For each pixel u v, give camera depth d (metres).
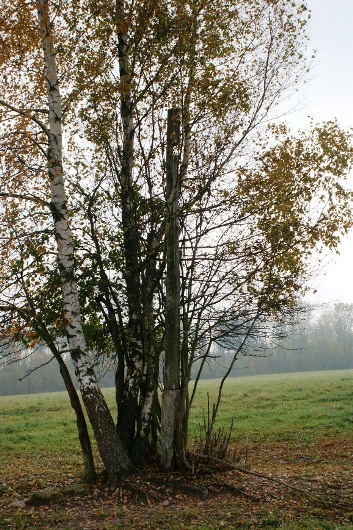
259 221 11.12
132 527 7.99
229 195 11.12
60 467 13.31
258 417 21.03
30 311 9.45
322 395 28.19
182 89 10.79
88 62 11.40
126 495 9.47
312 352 89.88
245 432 17.75
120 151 11.76
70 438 18.52
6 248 9.07
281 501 9.07
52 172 10.25
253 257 11.10
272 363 89.31
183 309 11.13
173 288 10.81
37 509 9.22
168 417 10.56
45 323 10.90
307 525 7.79
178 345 10.75
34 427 21.80
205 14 10.49
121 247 12.16
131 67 11.34
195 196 11.18
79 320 10.12
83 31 11.34
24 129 9.98
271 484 9.99
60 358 10.54
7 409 30.12
